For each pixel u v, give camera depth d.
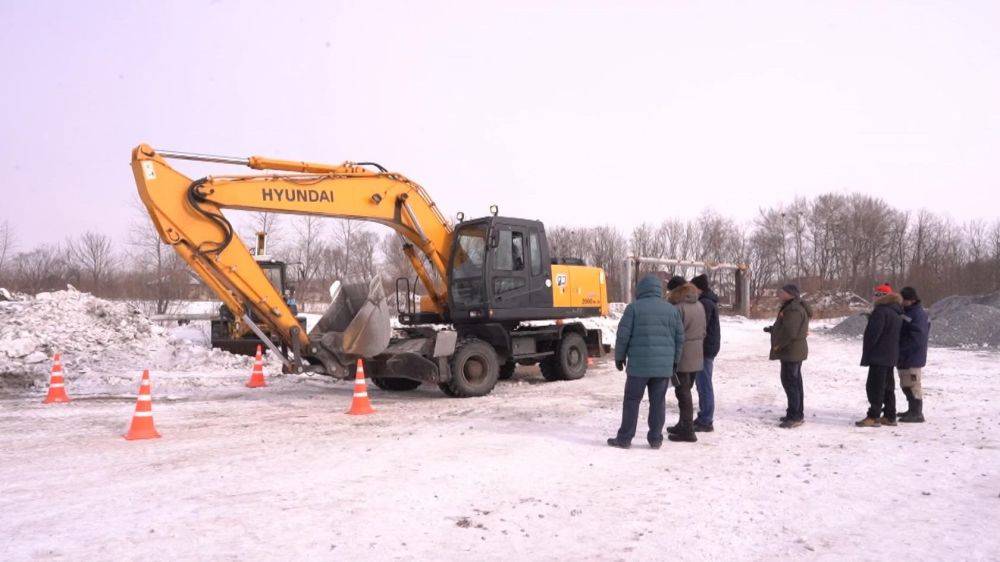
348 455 6.47
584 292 13.38
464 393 10.70
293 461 6.24
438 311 12.47
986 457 6.39
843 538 4.22
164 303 31.66
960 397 10.16
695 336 7.15
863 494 5.19
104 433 7.75
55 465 6.15
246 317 9.71
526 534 4.27
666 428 7.86
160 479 5.62
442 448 6.74
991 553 3.95
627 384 6.79
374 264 44.50
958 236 58.25
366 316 9.91
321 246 43.94
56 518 4.57
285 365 10.01
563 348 13.03
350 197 10.75
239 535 4.22
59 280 37.69
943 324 20.98
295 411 9.39
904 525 4.47
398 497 5.04
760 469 5.96
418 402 10.27
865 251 59.91
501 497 5.07
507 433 7.55
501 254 11.71
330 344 10.12
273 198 9.95
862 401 9.91
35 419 8.73
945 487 5.39
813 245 62.78
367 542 4.11
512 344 12.03
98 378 12.52
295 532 4.28
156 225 9.13
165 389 11.70
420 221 11.66
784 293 8.00
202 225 9.37
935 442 7.09
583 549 4.02
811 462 6.22
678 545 4.09
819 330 27.95
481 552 3.97
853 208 61.66
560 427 7.94
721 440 7.22
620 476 5.71
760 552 3.99
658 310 6.72
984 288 46.88
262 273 9.80
